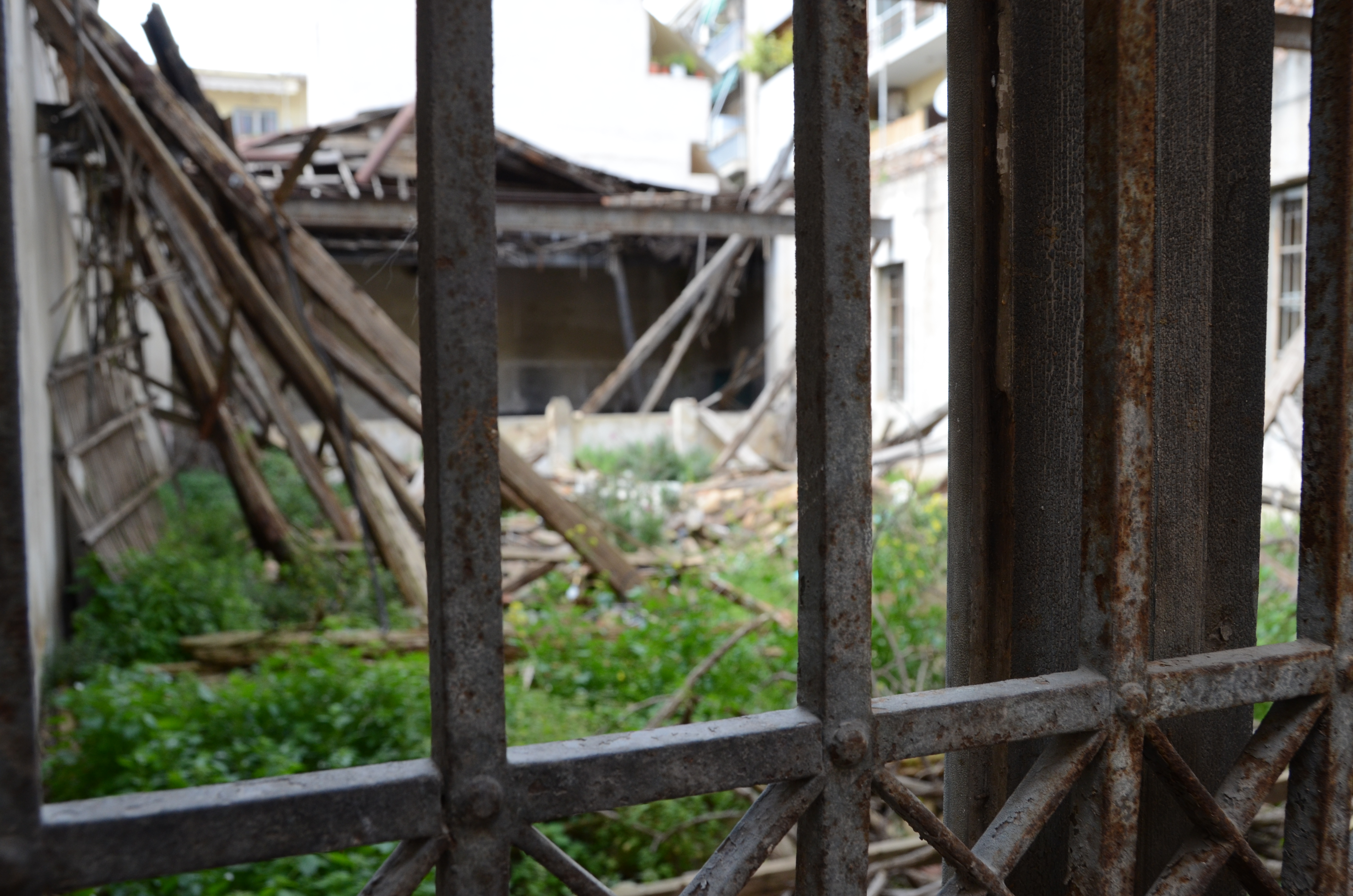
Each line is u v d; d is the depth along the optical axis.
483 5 0.87
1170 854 1.53
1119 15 1.12
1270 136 1.58
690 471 14.06
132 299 9.55
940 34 19.23
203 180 7.62
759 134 21.50
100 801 0.78
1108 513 1.18
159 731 4.02
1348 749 1.38
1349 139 1.30
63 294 7.86
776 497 11.58
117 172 8.06
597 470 14.20
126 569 7.13
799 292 1.07
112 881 0.76
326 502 8.43
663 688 5.24
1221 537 1.58
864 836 1.06
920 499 8.91
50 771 3.94
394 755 4.07
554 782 0.92
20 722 0.73
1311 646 1.36
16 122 6.23
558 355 23.19
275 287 7.62
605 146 19.30
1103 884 1.19
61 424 7.34
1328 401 1.35
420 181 0.89
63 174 8.69
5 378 0.73
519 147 15.17
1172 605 1.50
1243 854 1.29
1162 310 1.47
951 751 1.10
